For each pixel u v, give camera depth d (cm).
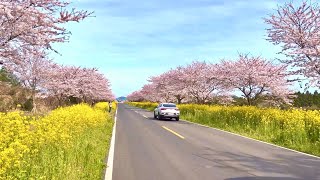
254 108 2447
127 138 1531
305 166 936
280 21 1998
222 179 761
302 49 1822
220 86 3838
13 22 661
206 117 2697
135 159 1005
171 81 5047
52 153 773
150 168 877
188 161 983
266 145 1370
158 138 1548
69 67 3177
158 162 962
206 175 800
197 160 1001
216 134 1769
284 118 1900
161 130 1950
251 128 1988
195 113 3102
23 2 670
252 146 1334
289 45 1977
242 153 1153
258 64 2847
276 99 2977
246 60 2894
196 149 1224
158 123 2550
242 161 996
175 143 1383
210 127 2231
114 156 1052
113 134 1684
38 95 2642
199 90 4288
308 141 1423
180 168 880
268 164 955
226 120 2391
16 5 635
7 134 731
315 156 1124
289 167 916
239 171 849
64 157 773
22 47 741
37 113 2027
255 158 1055
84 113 1655
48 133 859
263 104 3014
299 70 1875
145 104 7525
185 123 2602
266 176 797
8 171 569
